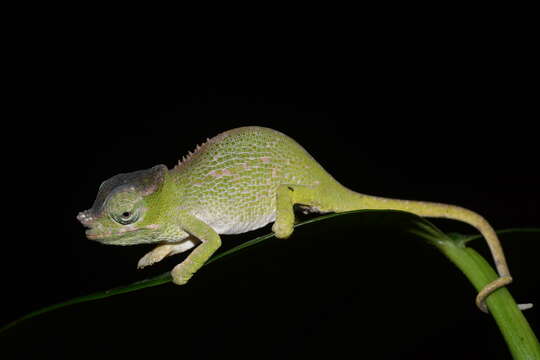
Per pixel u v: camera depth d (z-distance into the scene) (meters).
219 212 0.25
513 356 0.21
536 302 0.27
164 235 0.25
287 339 0.24
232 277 0.22
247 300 0.23
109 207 0.24
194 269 0.23
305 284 0.23
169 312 0.22
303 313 0.24
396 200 0.26
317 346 0.25
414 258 0.24
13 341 0.21
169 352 0.23
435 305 0.26
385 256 0.23
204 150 0.26
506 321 0.21
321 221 0.21
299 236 0.22
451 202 0.63
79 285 0.47
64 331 0.21
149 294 0.21
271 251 0.22
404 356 0.27
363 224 0.22
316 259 0.23
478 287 0.21
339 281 0.24
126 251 0.45
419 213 0.26
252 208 0.26
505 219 0.58
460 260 0.22
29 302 0.47
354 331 0.25
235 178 0.25
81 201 0.60
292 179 0.26
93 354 0.22
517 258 0.25
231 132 0.26
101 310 0.21
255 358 0.24
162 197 0.25
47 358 0.22
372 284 0.24
